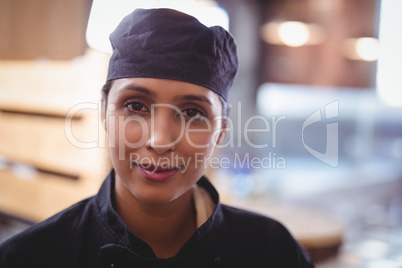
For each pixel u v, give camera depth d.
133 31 0.83
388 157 5.47
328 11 3.40
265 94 3.69
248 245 1.03
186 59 0.81
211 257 0.94
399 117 5.09
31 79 1.67
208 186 1.03
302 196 3.86
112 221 0.87
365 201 3.92
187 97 0.81
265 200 2.46
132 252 0.82
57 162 1.64
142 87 0.79
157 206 0.88
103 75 1.48
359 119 5.14
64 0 1.59
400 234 2.29
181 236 0.97
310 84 3.69
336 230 1.78
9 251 0.85
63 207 1.65
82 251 0.88
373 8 3.46
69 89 1.56
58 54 1.63
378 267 1.65
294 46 3.55
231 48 0.92
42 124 1.68
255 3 3.44
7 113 1.80
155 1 1.02
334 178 4.69
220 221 0.98
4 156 1.82
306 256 1.12
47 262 0.86
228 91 0.96
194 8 1.03
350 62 3.69
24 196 1.78
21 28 1.69
